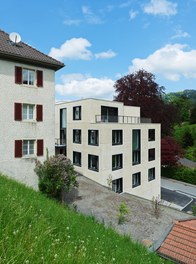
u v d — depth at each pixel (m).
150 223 14.75
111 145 24.86
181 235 9.58
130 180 26.92
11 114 17.69
